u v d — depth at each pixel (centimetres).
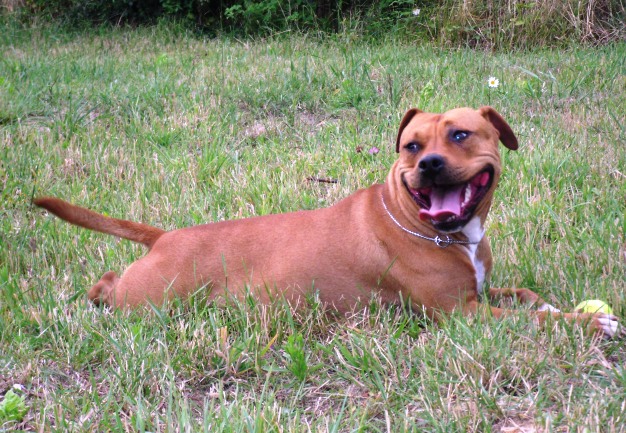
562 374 183
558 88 336
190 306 212
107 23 582
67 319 206
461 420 173
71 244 242
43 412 180
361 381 189
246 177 274
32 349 200
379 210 208
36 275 229
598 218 238
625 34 425
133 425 178
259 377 192
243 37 525
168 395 185
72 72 404
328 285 209
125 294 215
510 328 195
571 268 217
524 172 265
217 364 195
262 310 207
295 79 360
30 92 352
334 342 199
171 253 216
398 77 358
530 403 177
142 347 196
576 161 271
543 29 433
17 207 267
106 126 326
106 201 270
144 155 295
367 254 207
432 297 204
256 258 213
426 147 200
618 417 170
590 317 194
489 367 185
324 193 269
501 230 240
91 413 182
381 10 498
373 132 306
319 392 189
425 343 196
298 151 297
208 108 334
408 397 182
